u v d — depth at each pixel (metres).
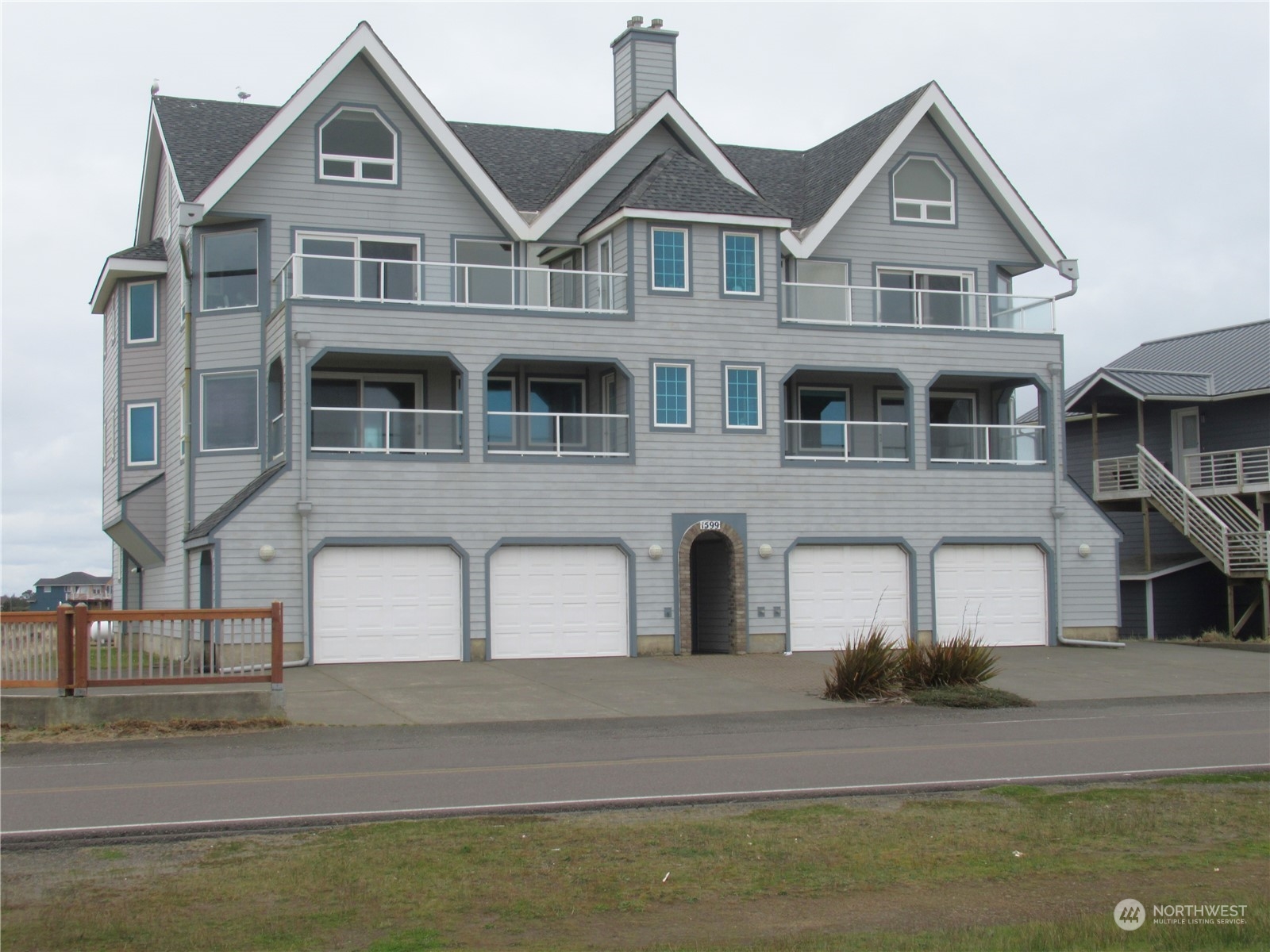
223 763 14.28
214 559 25.30
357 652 26.12
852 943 8.18
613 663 26.36
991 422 33.59
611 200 31.09
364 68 29.20
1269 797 12.70
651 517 28.33
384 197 29.20
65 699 16.78
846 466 29.92
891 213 32.97
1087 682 23.80
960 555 30.77
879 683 21.17
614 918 8.87
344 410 26.69
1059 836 11.06
